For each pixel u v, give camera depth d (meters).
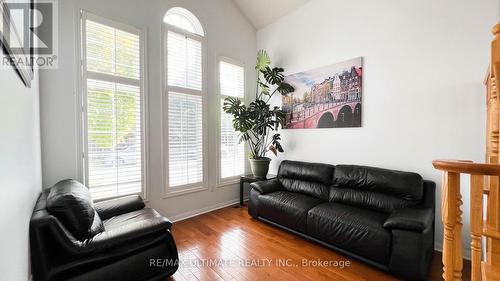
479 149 2.15
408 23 2.55
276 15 3.90
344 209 2.44
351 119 3.05
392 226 1.90
